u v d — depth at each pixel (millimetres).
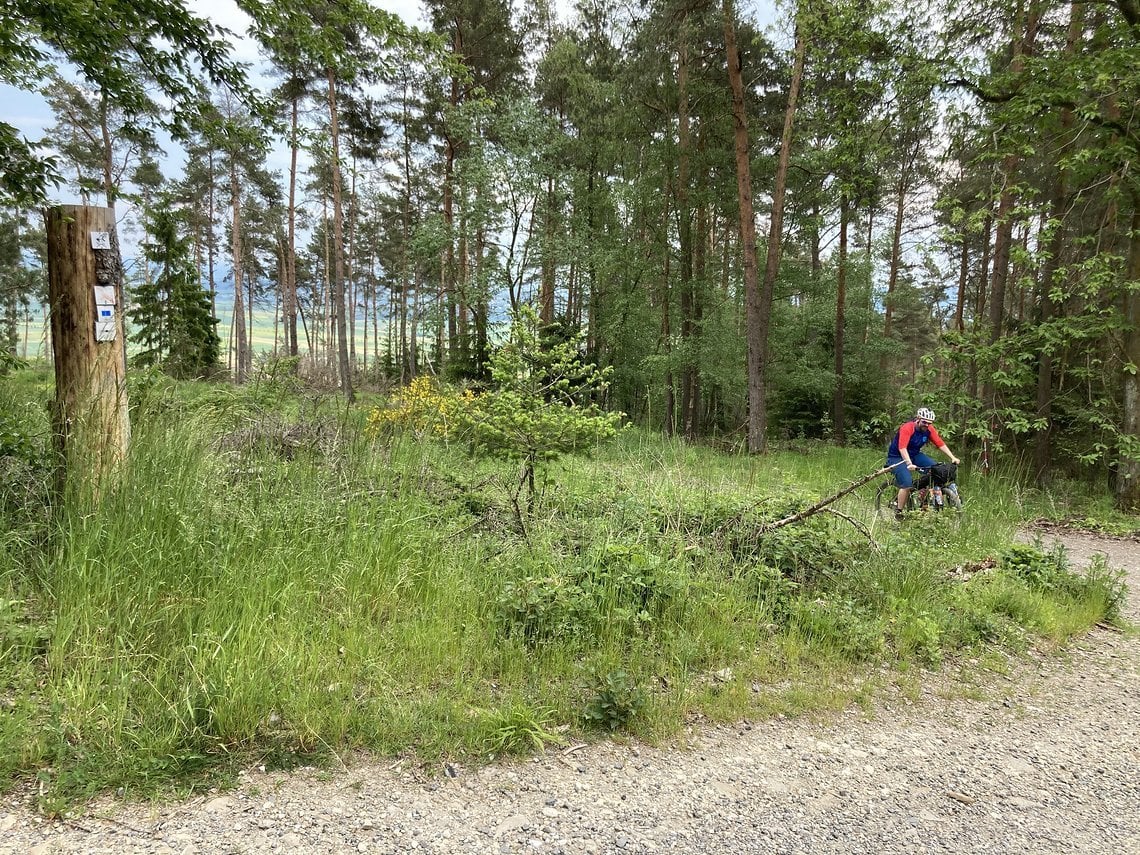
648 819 2451
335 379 8289
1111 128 9906
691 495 6184
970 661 4234
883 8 10680
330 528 4160
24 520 3666
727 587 4496
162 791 2312
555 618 3746
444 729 2822
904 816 2590
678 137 20594
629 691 3164
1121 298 11969
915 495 8078
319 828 2225
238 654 2939
